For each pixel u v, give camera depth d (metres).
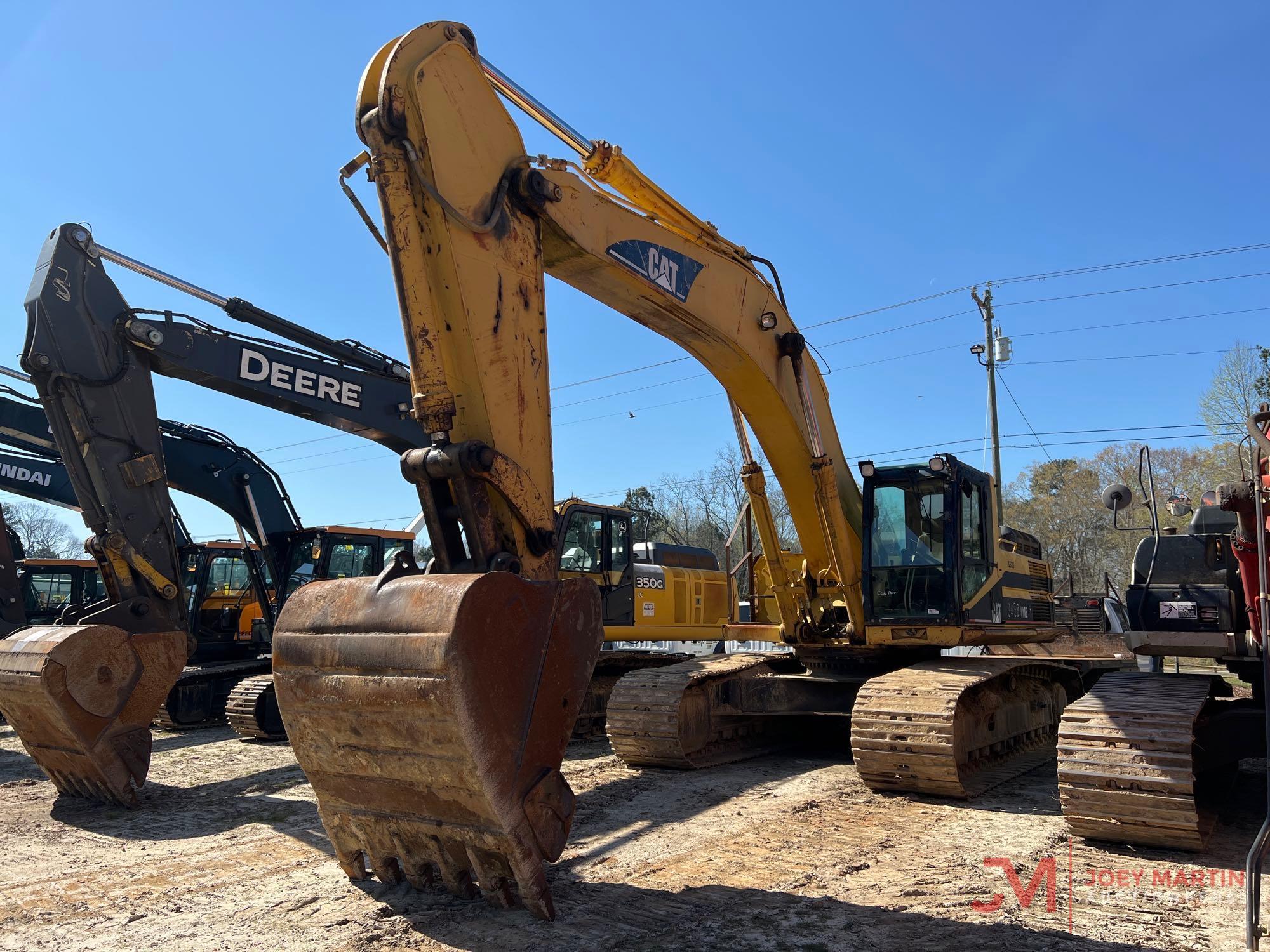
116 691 7.88
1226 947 4.40
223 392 9.62
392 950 4.34
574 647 4.73
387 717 4.29
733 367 8.34
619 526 12.94
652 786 8.59
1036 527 46.00
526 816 4.40
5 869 6.00
